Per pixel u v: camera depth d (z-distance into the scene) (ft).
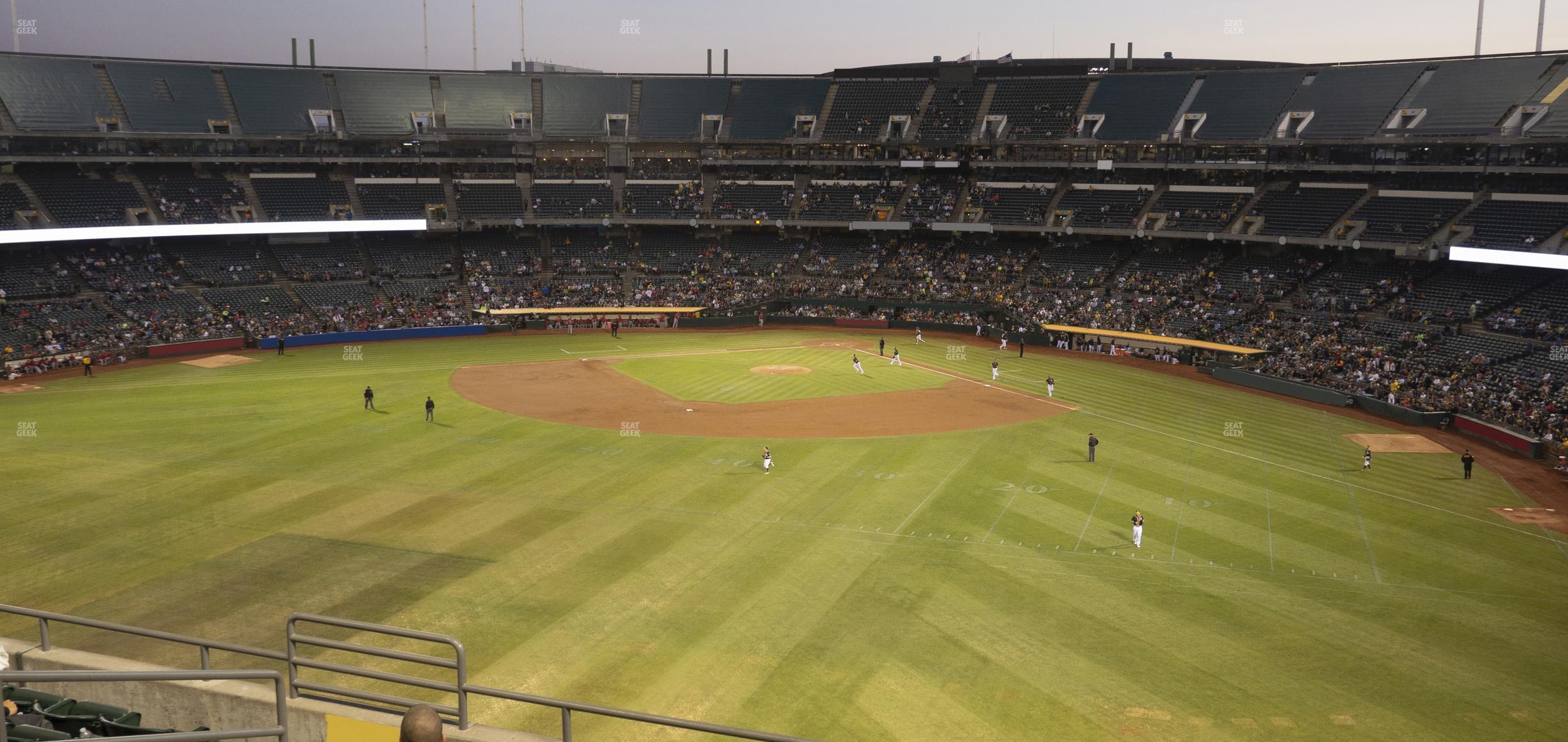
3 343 238.68
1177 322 272.31
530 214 339.98
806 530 127.95
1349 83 289.74
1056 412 200.85
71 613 100.37
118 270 280.51
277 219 303.07
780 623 99.71
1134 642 96.68
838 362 260.01
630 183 357.41
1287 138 284.41
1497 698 86.48
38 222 263.90
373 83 344.49
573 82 365.61
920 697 85.20
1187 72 322.75
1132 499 142.82
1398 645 96.73
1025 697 85.51
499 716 81.05
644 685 86.38
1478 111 258.37
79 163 290.97
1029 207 326.03
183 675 29.45
